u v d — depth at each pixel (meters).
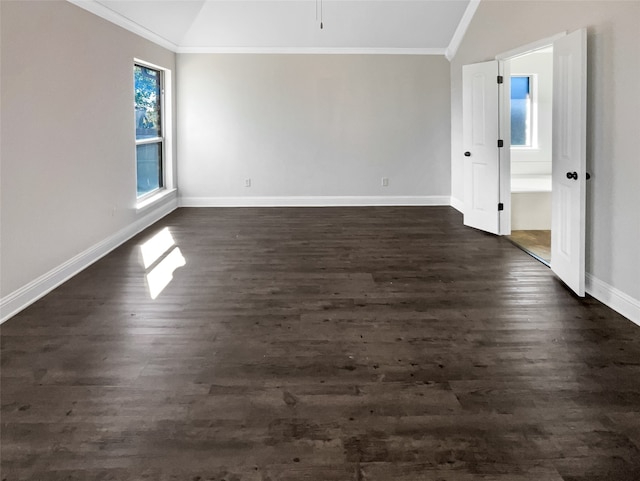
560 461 1.85
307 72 7.61
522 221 6.08
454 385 2.41
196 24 6.82
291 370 2.58
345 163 7.84
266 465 1.84
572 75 3.66
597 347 2.82
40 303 3.58
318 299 3.67
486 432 2.03
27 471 1.80
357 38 7.26
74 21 4.29
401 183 7.91
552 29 4.22
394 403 2.26
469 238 5.61
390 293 3.79
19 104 3.46
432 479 1.76
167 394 2.34
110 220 5.12
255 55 7.55
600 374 2.51
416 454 1.89
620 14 3.24
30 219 3.61
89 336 3.00
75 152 4.32
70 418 2.14
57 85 4.00
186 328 3.13
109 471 1.80
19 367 2.60
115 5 4.94
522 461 1.85
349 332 3.07
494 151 5.67
